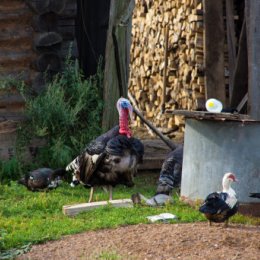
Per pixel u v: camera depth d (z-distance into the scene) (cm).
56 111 1591
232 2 1747
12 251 1041
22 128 1596
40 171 1448
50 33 1652
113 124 1658
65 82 1650
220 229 1091
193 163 1266
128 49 1683
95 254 1001
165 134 1975
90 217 1227
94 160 1305
